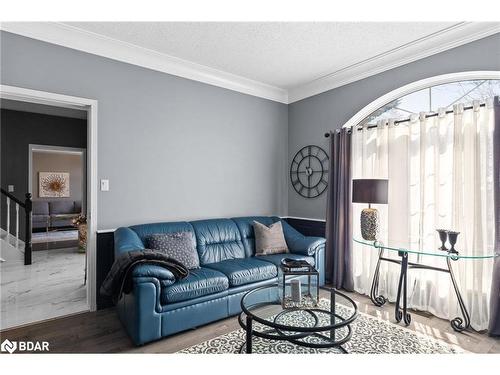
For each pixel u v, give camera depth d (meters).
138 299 2.28
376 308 3.21
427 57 3.20
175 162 3.65
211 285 2.68
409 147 3.28
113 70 3.21
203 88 3.90
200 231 3.47
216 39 3.09
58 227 8.34
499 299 2.53
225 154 4.12
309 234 4.45
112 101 3.20
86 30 2.92
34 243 6.52
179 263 2.57
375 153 3.60
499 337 2.55
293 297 2.25
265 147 4.57
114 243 3.07
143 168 3.40
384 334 2.57
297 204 4.68
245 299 2.29
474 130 2.77
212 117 3.98
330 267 3.99
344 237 3.82
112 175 3.20
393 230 3.38
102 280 3.10
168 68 3.58
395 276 3.37
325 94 4.28
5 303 3.20
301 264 2.36
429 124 3.14
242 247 3.72
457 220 2.86
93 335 2.52
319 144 4.35
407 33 2.96
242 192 4.30
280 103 4.77
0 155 5.96
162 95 3.55
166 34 3.00
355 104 3.91
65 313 2.96
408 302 3.22
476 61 2.84
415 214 3.23
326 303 2.82
